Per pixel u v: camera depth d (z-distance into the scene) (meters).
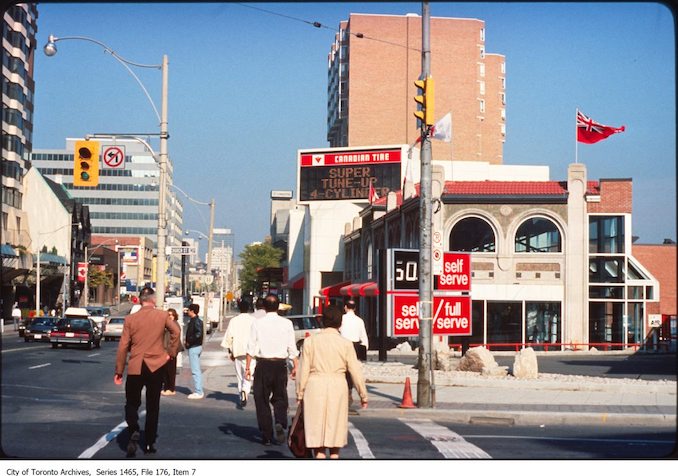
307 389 9.55
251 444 12.01
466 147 100.94
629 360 35.66
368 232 57.69
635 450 11.84
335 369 9.53
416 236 43.56
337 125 106.44
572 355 40.19
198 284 163.12
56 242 105.75
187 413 16.17
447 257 23.66
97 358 34.28
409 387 16.95
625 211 43.09
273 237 170.75
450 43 101.12
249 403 18.34
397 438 12.95
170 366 19.44
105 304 137.50
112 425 13.83
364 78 97.19
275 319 12.37
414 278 23.58
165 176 31.56
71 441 11.85
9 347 41.41
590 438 13.33
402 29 98.44
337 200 69.56
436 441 12.62
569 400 18.12
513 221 42.59
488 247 42.72
